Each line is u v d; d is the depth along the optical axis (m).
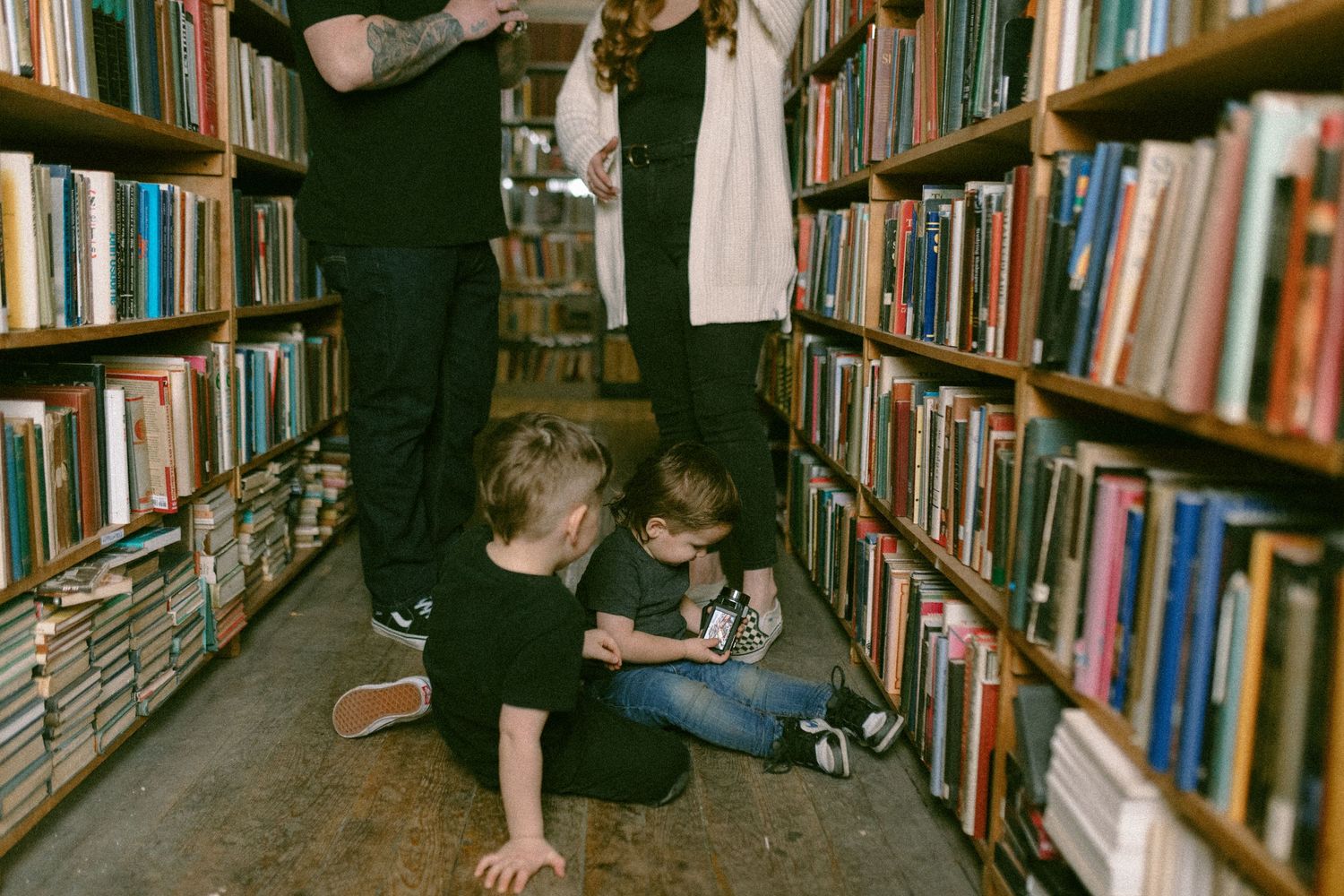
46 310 1.40
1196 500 0.84
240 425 2.13
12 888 1.30
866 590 1.99
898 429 1.84
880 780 1.62
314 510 2.69
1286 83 0.95
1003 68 1.35
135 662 1.62
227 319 2.08
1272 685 0.76
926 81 1.75
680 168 2.01
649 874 1.35
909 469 1.80
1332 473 0.65
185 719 1.79
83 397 1.50
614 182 2.14
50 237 1.44
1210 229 0.80
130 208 1.70
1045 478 1.13
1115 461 1.04
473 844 1.41
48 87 1.38
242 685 1.94
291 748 1.69
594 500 1.40
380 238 1.89
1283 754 0.74
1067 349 1.09
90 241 1.56
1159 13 0.97
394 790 1.55
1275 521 0.81
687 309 2.08
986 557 1.40
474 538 1.50
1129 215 0.99
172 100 1.88
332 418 2.91
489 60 2.00
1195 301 0.81
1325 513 0.82
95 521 1.54
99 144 2.00
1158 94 1.03
